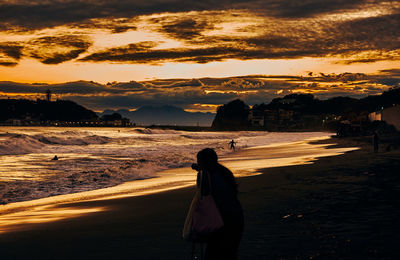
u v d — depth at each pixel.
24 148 39.00
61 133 78.31
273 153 32.47
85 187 15.38
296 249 4.77
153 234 6.41
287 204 8.41
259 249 4.87
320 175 13.80
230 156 31.11
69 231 7.11
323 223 6.22
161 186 14.87
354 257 4.27
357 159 20.16
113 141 65.31
